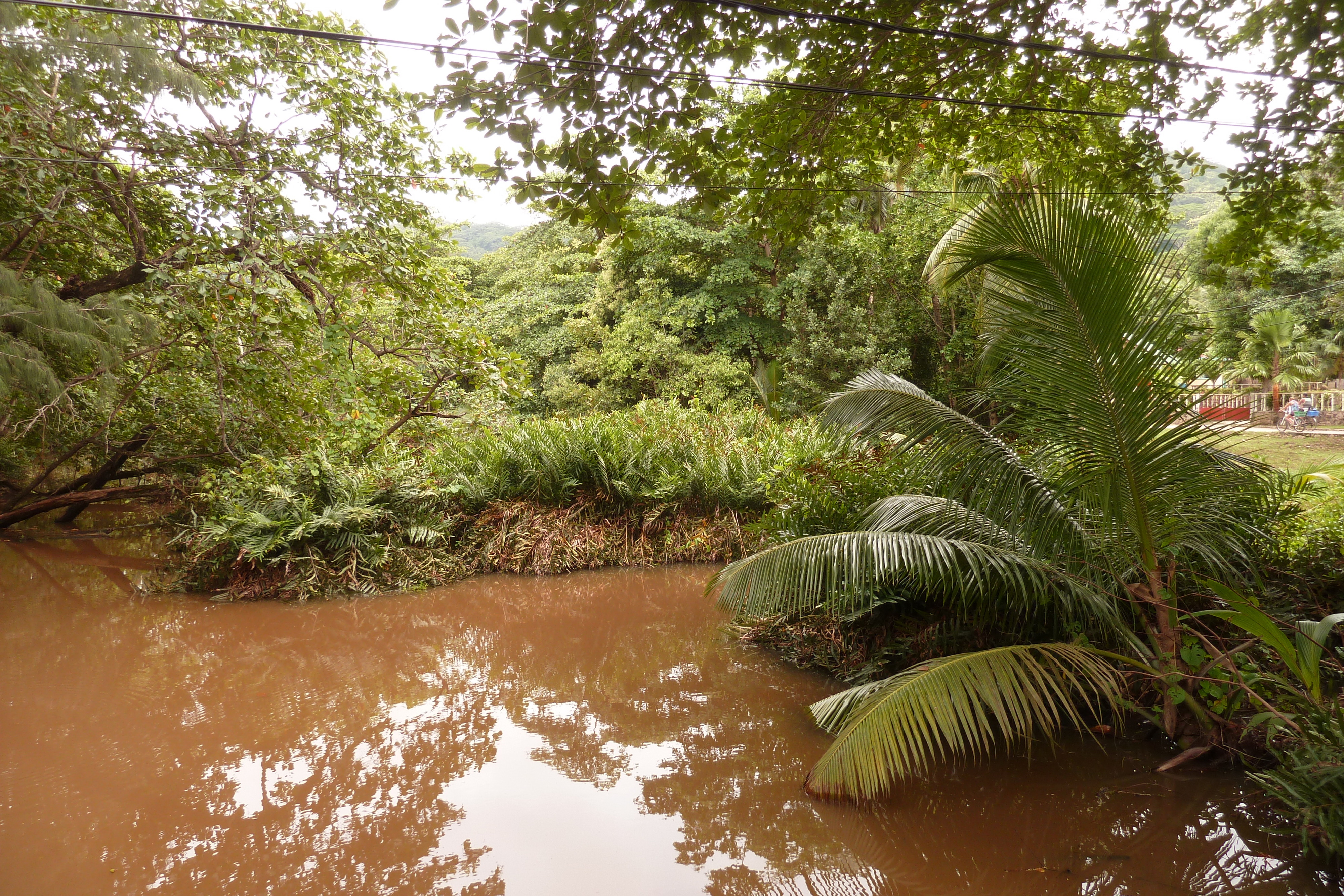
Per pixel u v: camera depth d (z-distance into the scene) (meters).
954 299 18.19
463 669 5.98
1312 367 22.94
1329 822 2.95
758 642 6.55
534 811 3.67
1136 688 4.39
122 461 11.20
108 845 3.36
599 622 7.34
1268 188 5.47
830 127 5.60
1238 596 3.41
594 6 3.76
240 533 8.17
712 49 4.59
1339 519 5.30
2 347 6.93
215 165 8.31
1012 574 4.01
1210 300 24.56
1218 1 4.71
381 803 3.77
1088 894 2.86
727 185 5.23
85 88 7.41
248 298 8.19
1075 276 3.44
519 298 26.78
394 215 9.41
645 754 4.34
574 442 10.20
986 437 4.20
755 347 22.80
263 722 4.89
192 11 7.87
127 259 9.11
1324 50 4.63
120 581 9.04
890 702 3.47
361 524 8.73
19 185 7.60
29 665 6.05
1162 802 3.54
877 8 4.66
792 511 6.12
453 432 11.20
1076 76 5.33
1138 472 3.60
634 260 23.69
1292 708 3.60
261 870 3.15
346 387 9.60
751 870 3.12
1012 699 3.36
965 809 3.56
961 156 7.75
